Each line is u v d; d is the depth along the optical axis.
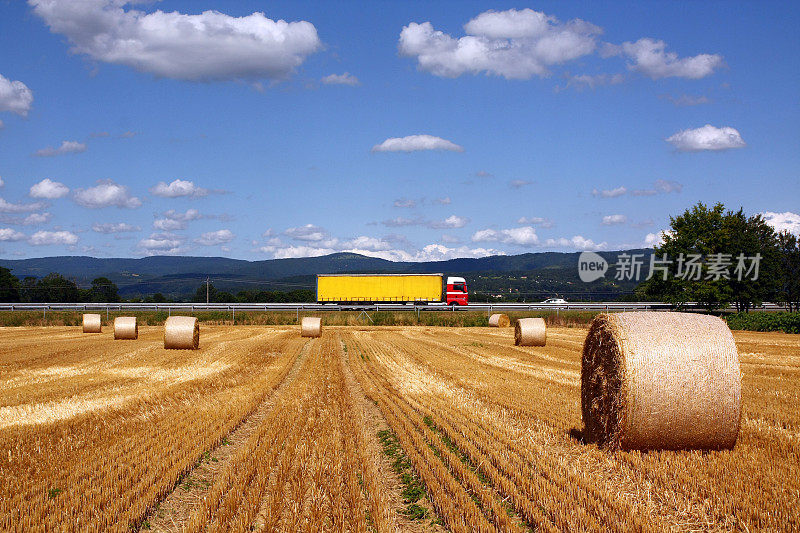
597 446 9.70
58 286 97.25
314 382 17.14
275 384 16.50
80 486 7.60
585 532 6.15
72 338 33.09
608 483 7.65
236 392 15.08
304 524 6.48
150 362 21.88
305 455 9.15
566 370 19.59
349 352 26.25
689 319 9.53
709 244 47.12
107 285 103.44
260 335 36.62
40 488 7.55
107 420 11.57
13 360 22.44
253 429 11.34
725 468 8.11
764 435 10.02
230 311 54.22
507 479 7.65
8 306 59.97
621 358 9.14
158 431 10.60
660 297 49.56
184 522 6.83
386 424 11.70
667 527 6.18
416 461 8.59
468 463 8.71
